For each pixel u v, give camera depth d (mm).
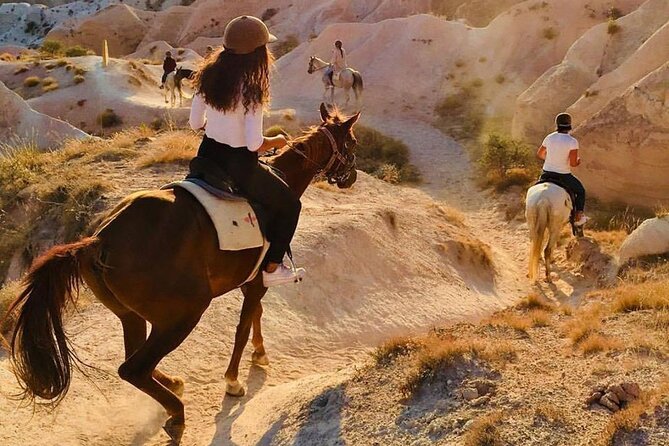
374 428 6254
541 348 7754
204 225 6645
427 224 16562
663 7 29344
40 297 5930
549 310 11844
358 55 40844
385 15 53500
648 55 25453
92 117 37219
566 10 38281
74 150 19453
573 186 16359
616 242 17328
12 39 75625
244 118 6773
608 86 25766
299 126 31547
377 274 13430
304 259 12492
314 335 10969
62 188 15859
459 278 15141
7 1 88312
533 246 16141
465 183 26078
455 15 50625
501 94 35812
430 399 6469
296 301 11547
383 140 30359
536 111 27891
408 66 39156
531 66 37125
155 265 6293
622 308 9930
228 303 10742
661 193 22125
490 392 6363
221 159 6910
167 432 6773
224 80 6645
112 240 6250
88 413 7559
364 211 15445
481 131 32312
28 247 14898
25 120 31281
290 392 7637
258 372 9164
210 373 8977
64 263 6004
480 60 38281
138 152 19047
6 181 16953
